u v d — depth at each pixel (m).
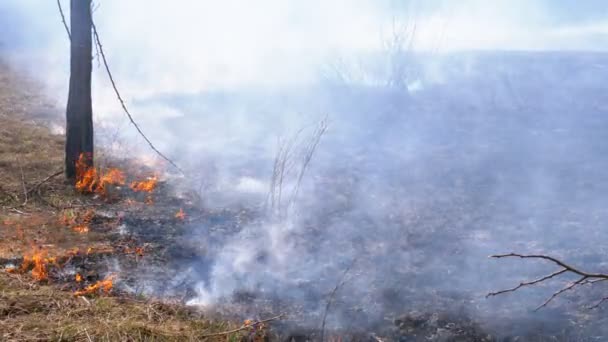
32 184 7.72
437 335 4.62
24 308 4.60
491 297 5.14
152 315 4.72
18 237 6.15
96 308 4.70
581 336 4.57
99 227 6.61
